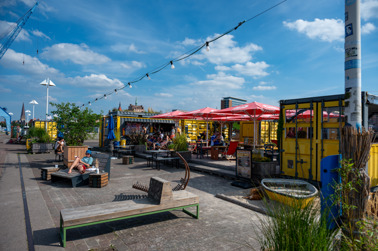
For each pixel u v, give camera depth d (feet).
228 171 30.96
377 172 21.21
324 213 9.15
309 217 9.33
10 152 57.98
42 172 28.12
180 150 39.96
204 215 16.79
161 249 11.87
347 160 9.25
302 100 25.07
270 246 9.36
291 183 20.30
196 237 13.25
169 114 53.01
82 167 26.02
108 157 28.58
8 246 12.06
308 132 24.59
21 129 98.22
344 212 9.29
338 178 9.95
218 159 39.63
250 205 18.16
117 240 12.87
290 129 26.30
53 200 19.99
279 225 9.16
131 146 55.72
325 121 23.25
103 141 71.51
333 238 8.89
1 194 21.50
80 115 41.81
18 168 35.40
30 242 12.51
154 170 35.81
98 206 13.82
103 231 14.03
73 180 24.53
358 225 8.84
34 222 15.17
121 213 12.98
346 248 8.53
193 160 39.09
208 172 33.12
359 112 9.73
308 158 24.47
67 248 11.92
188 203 15.51
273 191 17.47
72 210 13.07
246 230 14.21
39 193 21.99
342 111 21.86
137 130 69.62
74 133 41.32
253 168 25.54
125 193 22.31
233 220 15.83
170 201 14.64
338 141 22.20
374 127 24.94
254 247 12.05
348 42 10.08
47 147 56.24
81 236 13.33
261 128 63.77
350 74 9.95
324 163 9.93
